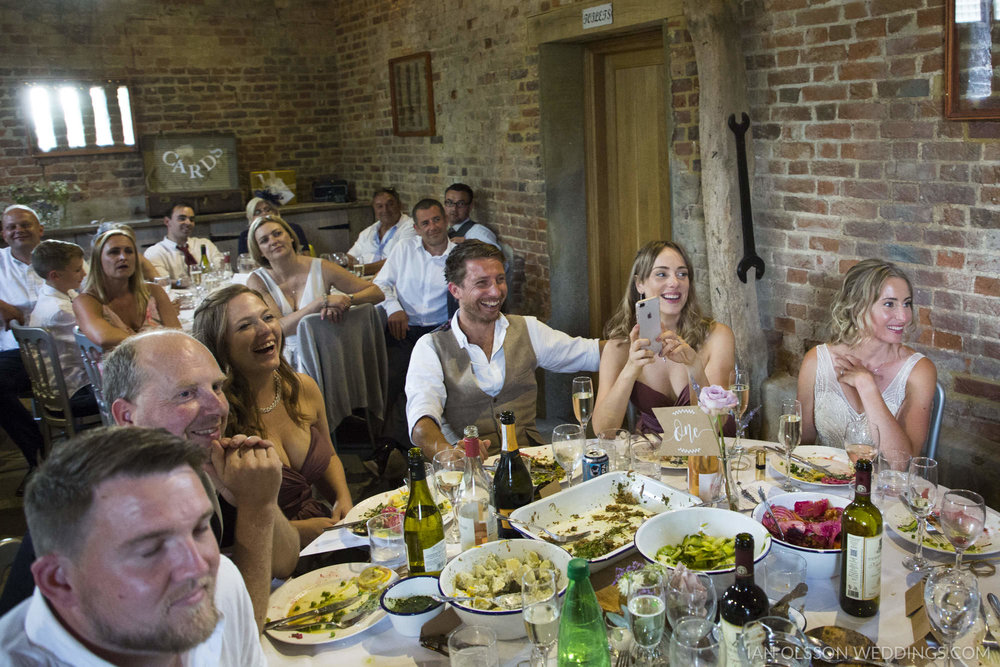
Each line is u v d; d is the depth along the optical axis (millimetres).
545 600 1358
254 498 1654
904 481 1892
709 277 3801
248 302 2240
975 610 1264
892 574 1636
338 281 4246
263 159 7387
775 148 3564
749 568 1287
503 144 5270
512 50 5008
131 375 1688
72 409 4031
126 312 4031
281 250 4156
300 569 1811
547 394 5043
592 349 2939
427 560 1708
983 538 1744
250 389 2291
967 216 2941
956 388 3100
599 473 2076
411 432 2627
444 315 5039
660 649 1368
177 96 6996
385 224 6234
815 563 1602
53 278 4066
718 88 3465
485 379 2762
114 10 6652
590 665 1269
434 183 6195
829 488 1998
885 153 3158
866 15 3117
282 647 1530
